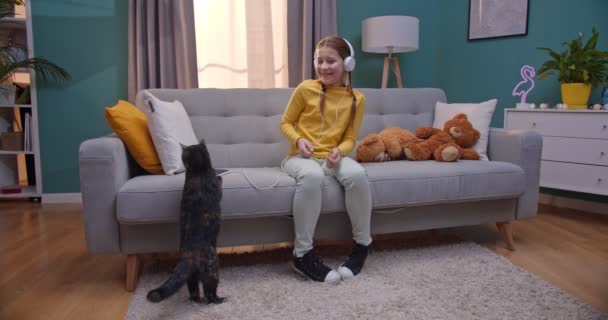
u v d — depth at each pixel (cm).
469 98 345
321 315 127
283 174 165
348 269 155
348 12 344
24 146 296
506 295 141
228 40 319
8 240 211
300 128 181
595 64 245
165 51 298
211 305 134
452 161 191
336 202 161
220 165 199
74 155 306
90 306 139
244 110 213
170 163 163
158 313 130
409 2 355
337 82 181
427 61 366
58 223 244
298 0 319
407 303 134
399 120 232
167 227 154
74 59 300
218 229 133
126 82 307
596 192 234
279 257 181
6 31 310
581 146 239
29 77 304
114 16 301
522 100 283
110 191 146
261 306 133
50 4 293
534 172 193
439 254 181
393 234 217
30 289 152
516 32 306
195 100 208
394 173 169
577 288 150
